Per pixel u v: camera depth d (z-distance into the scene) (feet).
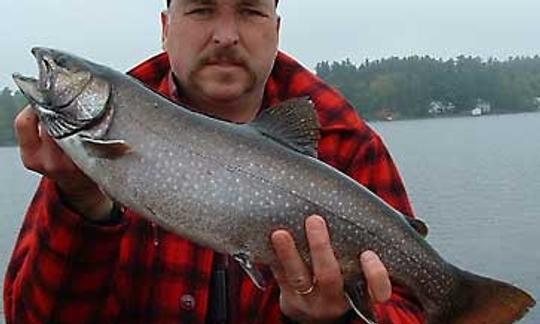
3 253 7.97
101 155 2.44
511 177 17.78
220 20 2.80
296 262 2.46
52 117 2.46
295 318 2.57
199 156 2.51
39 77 2.50
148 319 2.84
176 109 2.55
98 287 2.64
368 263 2.46
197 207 2.49
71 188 2.49
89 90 2.50
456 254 8.96
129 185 2.48
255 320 2.82
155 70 3.15
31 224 2.91
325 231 2.43
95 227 2.54
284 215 2.51
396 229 2.60
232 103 2.90
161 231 2.84
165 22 3.04
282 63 3.15
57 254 2.55
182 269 2.83
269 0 2.86
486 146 30.71
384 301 2.46
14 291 2.77
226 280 2.84
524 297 2.63
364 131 3.11
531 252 8.81
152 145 2.49
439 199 14.06
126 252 2.83
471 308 2.68
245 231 2.51
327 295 2.48
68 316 2.66
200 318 2.81
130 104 2.52
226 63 2.83
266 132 2.59
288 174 2.53
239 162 2.52
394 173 3.15
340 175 2.59
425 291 2.67
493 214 11.85
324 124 3.04
